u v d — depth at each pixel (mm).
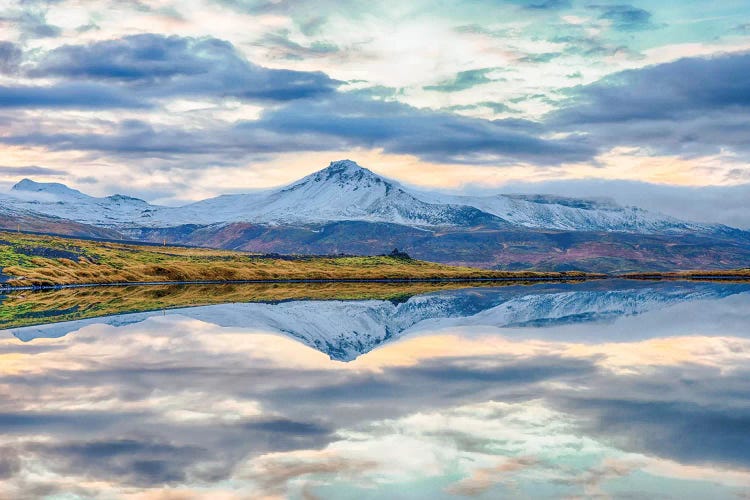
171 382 31984
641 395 28531
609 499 16562
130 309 80062
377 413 25359
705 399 27594
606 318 69062
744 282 197250
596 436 21938
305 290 144500
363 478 18031
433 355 41438
